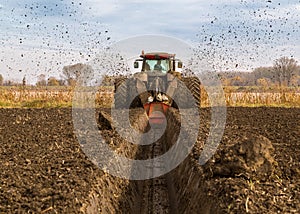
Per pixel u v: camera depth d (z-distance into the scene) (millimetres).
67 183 6898
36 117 16484
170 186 11117
